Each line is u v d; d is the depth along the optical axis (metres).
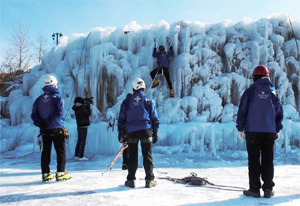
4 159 7.95
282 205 2.96
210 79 11.25
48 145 4.32
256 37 11.52
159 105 10.96
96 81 11.45
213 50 11.70
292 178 4.67
